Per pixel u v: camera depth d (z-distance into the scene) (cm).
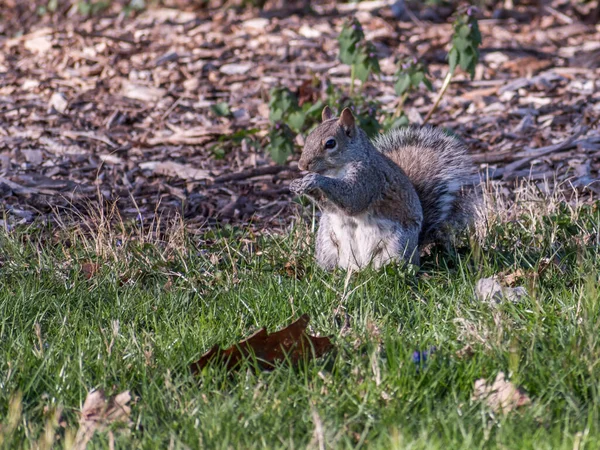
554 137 1374
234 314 795
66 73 1672
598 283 809
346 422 593
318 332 748
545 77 1587
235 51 1750
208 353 682
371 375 645
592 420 571
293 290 836
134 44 1794
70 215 1142
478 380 635
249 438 575
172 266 943
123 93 1591
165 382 636
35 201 1194
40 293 853
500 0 2075
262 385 647
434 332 725
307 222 1101
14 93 1602
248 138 1380
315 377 646
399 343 676
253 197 1218
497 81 1603
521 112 1466
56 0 2131
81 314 809
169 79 1634
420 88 1582
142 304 820
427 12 1991
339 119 930
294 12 1998
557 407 605
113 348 703
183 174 1296
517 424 578
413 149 1059
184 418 602
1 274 923
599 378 634
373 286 845
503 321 715
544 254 935
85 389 645
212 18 1967
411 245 950
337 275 892
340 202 909
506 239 970
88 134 1436
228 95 1575
